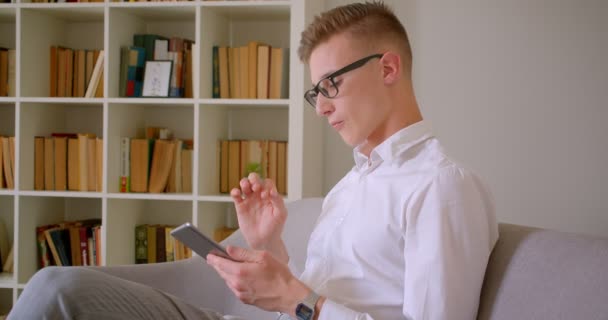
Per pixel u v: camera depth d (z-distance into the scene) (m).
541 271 1.22
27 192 3.19
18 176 3.19
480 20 3.28
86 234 3.28
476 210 1.28
